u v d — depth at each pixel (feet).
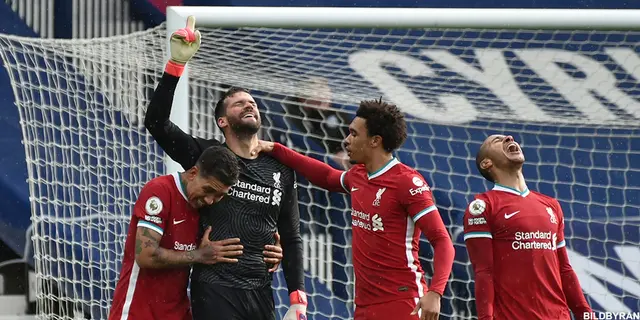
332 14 65.72
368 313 56.29
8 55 87.20
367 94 79.56
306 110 81.10
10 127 86.38
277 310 81.20
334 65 78.13
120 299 52.03
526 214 57.88
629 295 83.41
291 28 66.44
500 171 59.36
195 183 51.08
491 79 80.79
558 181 85.56
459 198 84.64
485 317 56.03
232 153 51.42
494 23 66.39
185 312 52.90
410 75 79.82
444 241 54.34
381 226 55.98
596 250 84.84
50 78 86.89
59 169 83.97
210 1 89.15
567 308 58.90
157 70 76.43
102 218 79.05
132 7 89.35
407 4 88.89
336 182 58.70
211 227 53.21
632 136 82.64
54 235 83.76
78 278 81.66
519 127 85.10
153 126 53.16
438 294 52.80
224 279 52.85
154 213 51.37
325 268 82.33
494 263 58.13
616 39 81.82
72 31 88.99
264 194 54.70
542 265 57.88
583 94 81.71
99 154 78.38
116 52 76.13
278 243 55.62
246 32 71.41
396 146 57.06
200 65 74.90
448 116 81.82
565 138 85.46
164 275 51.88
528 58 81.20
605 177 85.51
